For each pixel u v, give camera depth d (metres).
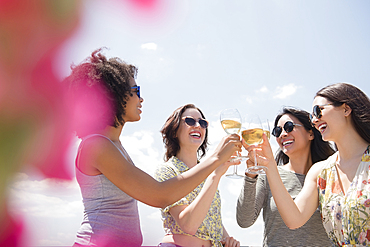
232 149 2.10
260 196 3.35
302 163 3.51
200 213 2.43
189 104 3.49
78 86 1.94
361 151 2.55
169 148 3.38
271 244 3.13
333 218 2.47
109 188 1.94
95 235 1.85
